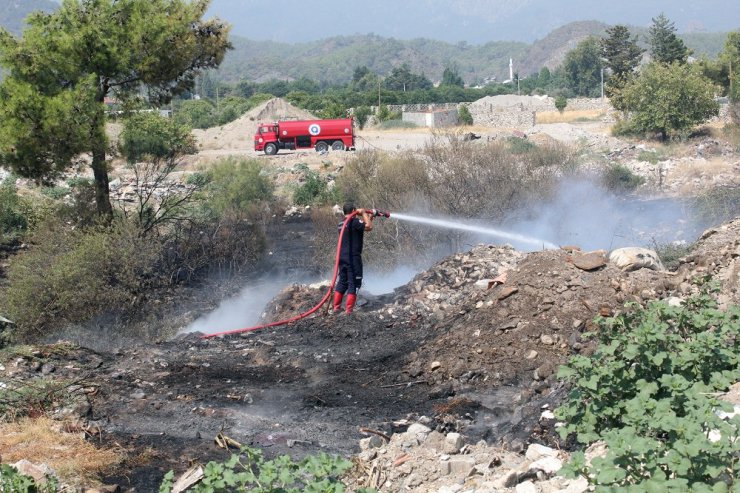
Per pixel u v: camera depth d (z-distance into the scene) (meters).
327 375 9.47
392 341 10.66
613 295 9.43
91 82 18.45
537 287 9.78
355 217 11.71
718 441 4.09
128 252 16.45
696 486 3.88
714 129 48.03
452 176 21.19
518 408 7.42
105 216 17.61
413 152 25.86
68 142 18.23
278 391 8.85
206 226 21.61
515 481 5.39
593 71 134.88
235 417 7.79
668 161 38.06
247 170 32.44
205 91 179.88
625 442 4.21
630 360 5.91
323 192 33.72
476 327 9.62
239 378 9.45
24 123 17.97
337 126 49.72
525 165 23.69
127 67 19.72
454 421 7.38
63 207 20.20
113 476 6.24
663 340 5.91
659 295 9.39
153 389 8.87
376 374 9.38
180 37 20.36
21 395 7.89
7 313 15.31
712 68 63.69
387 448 6.69
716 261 9.62
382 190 21.95
